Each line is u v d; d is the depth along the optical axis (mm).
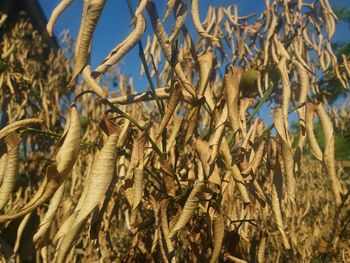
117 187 380
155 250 476
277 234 580
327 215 909
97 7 238
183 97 338
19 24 1216
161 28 297
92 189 235
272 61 433
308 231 837
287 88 302
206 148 288
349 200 649
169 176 336
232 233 357
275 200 302
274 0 506
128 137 340
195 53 353
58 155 238
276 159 305
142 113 657
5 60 1020
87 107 971
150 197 354
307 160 1139
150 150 360
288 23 500
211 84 458
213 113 341
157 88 352
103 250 409
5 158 270
